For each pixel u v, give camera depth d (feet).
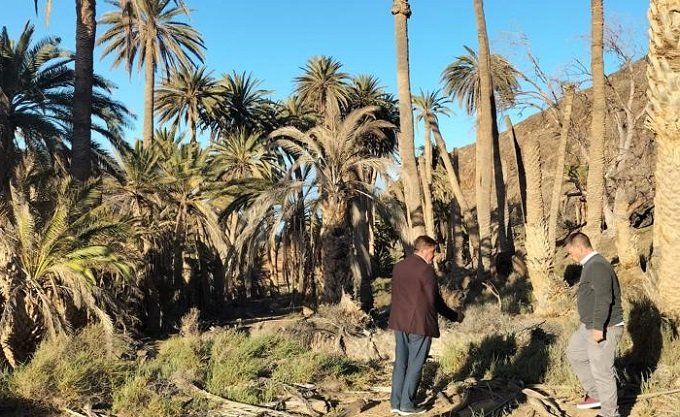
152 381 24.04
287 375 25.55
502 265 70.23
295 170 51.67
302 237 52.42
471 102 102.12
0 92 66.39
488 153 63.31
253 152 108.06
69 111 74.74
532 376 22.43
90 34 52.70
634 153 84.64
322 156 50.96
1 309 32.96
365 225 53.31
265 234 50.55
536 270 41.16
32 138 71.26
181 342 34.19
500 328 32.09
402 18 47.96
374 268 120.06
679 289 24.07
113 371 24.84
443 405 19.47
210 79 128.47
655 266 27.89
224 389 23.47
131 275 41.04
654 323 22.15
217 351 29.32
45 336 32.55
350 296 44.93
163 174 67.41
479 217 63.52
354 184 50.90
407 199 48.34
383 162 49.57
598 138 50.06
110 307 39.06
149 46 108.06
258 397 22.91
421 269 17.81
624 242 48.21
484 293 56.44
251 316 70.69
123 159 63.87
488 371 23.77
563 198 116.67
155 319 56.80
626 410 17.47
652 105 24.18
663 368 20.42
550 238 57.67
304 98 144.36
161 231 60.75
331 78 140.56
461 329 32.83
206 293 73.41
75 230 36.04
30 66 72.84
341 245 50.31
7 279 32.48
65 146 74.90
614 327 16.31
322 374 26.20
